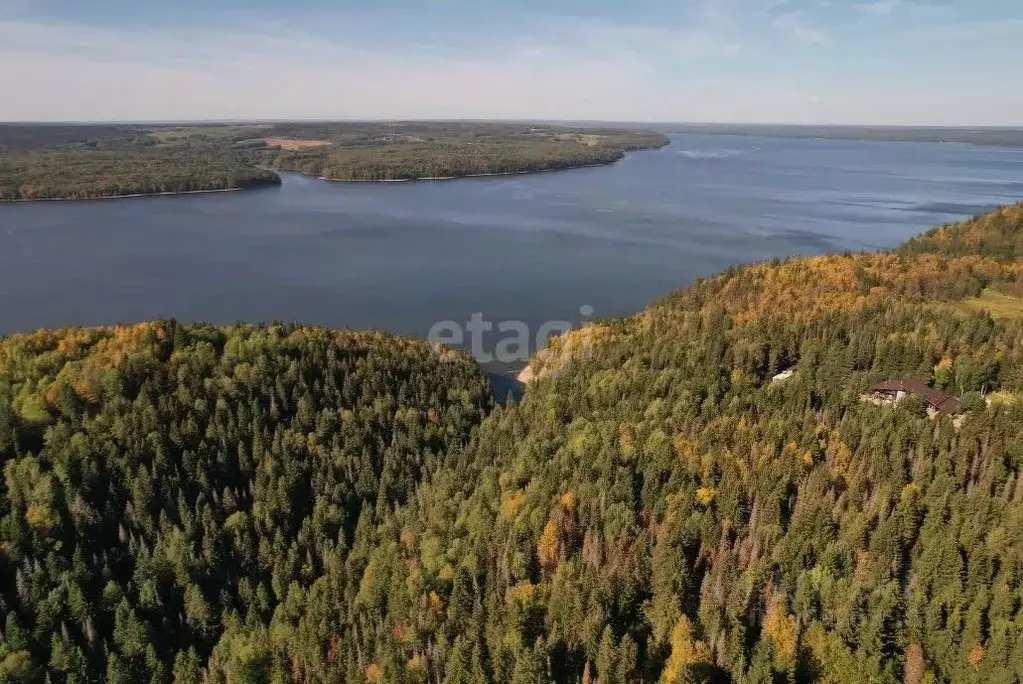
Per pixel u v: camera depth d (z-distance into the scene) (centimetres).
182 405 10119
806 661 5594
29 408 9562
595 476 8012
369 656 6662
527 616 6347
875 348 10631
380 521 9069
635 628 6103
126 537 8494
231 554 8494
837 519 6975
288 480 9356
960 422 8750
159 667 7156
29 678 6944
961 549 6344
